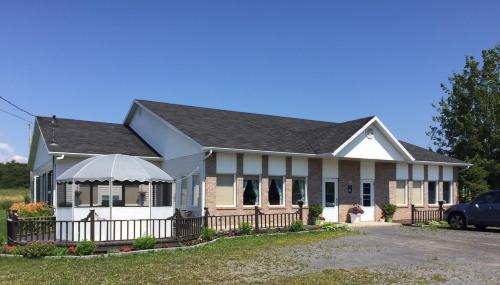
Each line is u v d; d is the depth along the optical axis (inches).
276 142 983.0
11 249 568.1
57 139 968.9
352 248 639.1
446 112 1684.3
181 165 944.9
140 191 907.4
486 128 1585.9
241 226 789.9
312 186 1003.9
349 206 1061.1
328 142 1009.5
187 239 677.3
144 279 435.5
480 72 1633.9
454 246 669.9
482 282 429.1
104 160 712.4
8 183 3090.6
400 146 1079.6
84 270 478.3
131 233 687.7
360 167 1089.4
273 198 949.2
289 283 418.0
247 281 428.1
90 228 620.7
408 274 462.6
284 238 741.9
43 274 459.2
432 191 1234.0
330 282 423.8
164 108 1080.2
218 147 853.8
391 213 1106.7
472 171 1350.9
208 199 857.5
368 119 1032.8
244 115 1190.9
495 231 884.0
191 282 423.2
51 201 975.6
